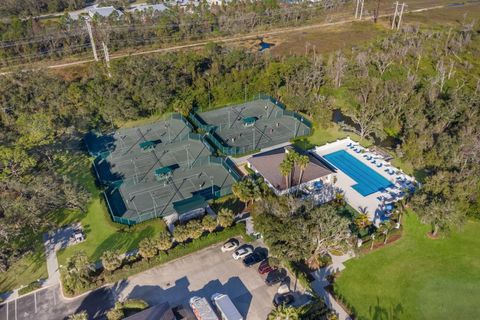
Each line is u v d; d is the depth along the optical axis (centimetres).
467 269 5184
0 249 5153
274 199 5647
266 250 5466
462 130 7156
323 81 10244
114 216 5981
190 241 5603
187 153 7944
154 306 4462
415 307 4678
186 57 10500
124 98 8962
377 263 5247
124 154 7962
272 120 9288
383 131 8106
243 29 15288
